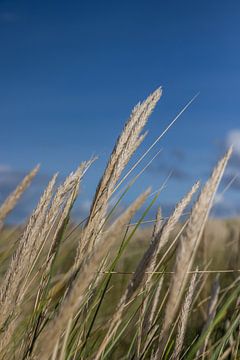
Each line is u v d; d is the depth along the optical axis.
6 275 0.68
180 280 0.53
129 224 0.79
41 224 0.70
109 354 0.85
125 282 1.53
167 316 0.56
